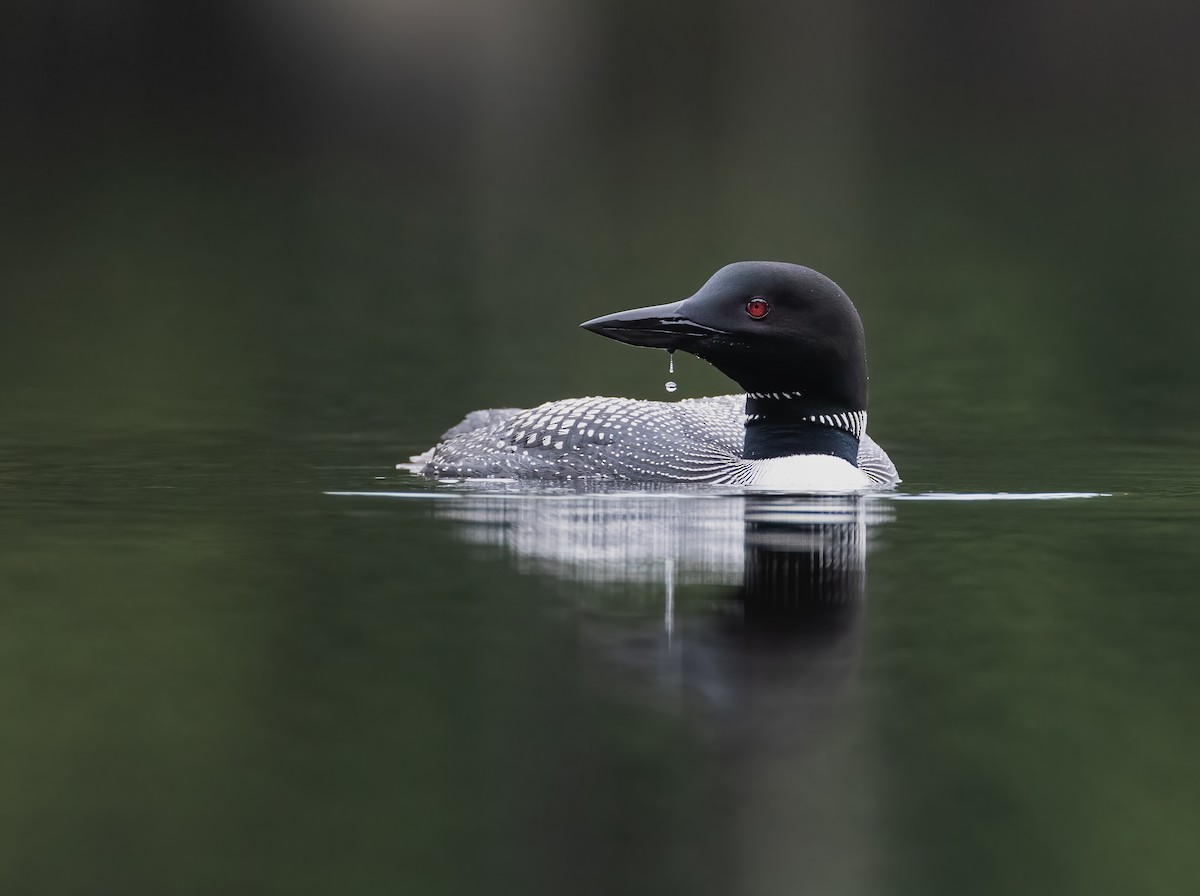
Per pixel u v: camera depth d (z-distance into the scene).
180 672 6.65
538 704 6.26
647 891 4.77
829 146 41.69
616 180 37.81
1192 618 7.56
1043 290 24.86
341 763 5.68
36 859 4.94
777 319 10.97
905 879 4.84
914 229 30.92
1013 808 5.33
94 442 13.77
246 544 9.22
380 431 14.52
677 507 10.41
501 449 11.88
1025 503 10.82
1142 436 14.66
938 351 20.22
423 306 24.09
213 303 24.44
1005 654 7.00
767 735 5.95
